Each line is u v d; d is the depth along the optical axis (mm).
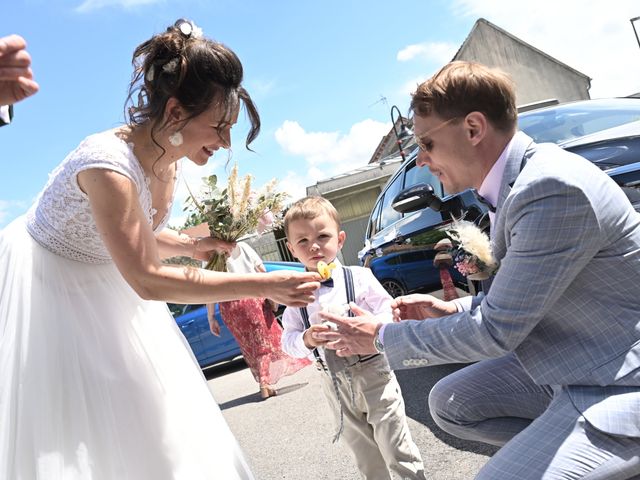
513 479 1443
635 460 1361
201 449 2000
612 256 1474
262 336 5539
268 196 2689
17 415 1740
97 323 1906
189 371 2139
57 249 1878
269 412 4891
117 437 1821
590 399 1453
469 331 1572
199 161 1964
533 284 1464
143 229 1748
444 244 4004
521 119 4250
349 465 3195
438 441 3084
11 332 1800
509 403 1990
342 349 2004
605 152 3186
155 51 1786
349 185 17312
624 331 1471
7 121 1288
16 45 1233
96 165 1699
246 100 1974
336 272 2545
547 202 1448
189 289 1744
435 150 1720
